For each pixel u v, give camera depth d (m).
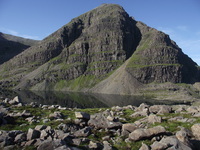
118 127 26.81
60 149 16.36
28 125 28.77
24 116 35.62
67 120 30.36
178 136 19.36
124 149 19.20
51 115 35.97
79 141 20.14
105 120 28.23
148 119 31.77
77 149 17.41
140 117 39.31
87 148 18.64
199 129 22.41
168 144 17.42
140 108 50.53
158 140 20.66
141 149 17.98
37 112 42.19
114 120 28.52
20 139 20.72
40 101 166.62
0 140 20.00
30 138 20.92
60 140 18.12
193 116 35.94
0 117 29.33
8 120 30.47
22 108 47.28
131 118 38.69
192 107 45.34
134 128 24.34
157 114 42.44
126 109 57.06
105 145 19.22
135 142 20.94
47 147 17.41
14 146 19.03
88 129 24.81
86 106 146.12
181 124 28.72
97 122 27.89
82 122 28.48
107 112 45.66
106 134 24.56
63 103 162.25
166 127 26.62
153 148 17.52
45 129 22.84
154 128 21.72
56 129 25.55
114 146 19.98
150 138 21.17
